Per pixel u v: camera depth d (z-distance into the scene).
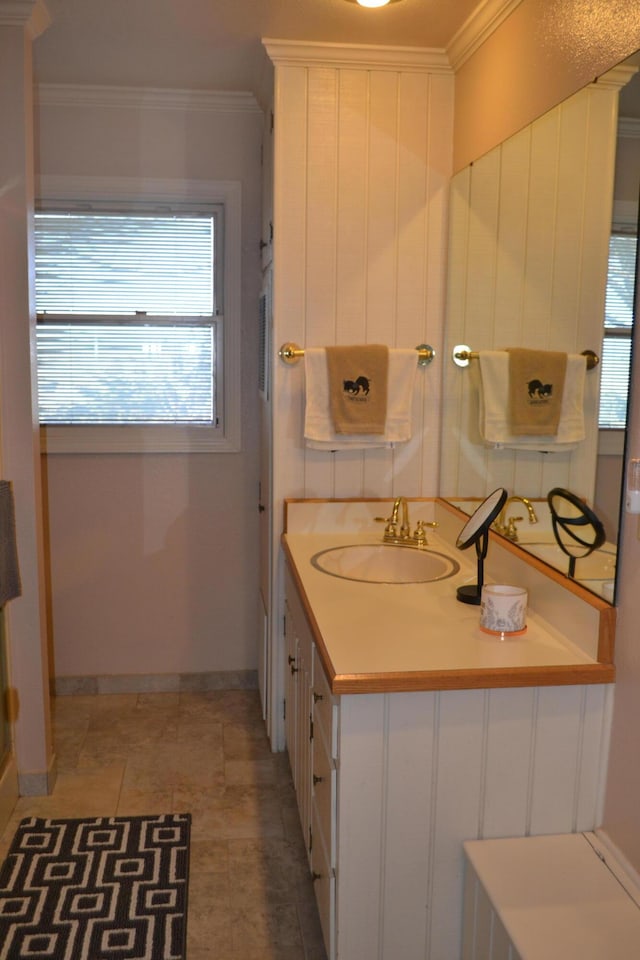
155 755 3.12
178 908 2.25
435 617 2.05
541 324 2.07
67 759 3.08
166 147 3.38
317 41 2.70
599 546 1.77
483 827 1.80
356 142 2.81
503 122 2.36
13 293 2.54
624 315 1.65
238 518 3.63
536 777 1.79
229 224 3.44
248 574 3.67
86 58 2.95
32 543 2.66
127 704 3.57
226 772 3.00
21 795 2.80
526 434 2.16
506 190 2.32
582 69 1.86
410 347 2.93
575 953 1.46
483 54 2.53
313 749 2.14
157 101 3.34
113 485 3.56
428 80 2.81
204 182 3.41
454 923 1.82
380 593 2.25
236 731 3.33
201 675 3.70
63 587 3.61
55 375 3.50
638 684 1.66
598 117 1.77
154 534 3.61
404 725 1.73
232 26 2.60
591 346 1.79
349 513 2.96
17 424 2.59
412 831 1.78
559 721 1.78
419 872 1.79
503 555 2.29
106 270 3.47
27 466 2.62
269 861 2.48
